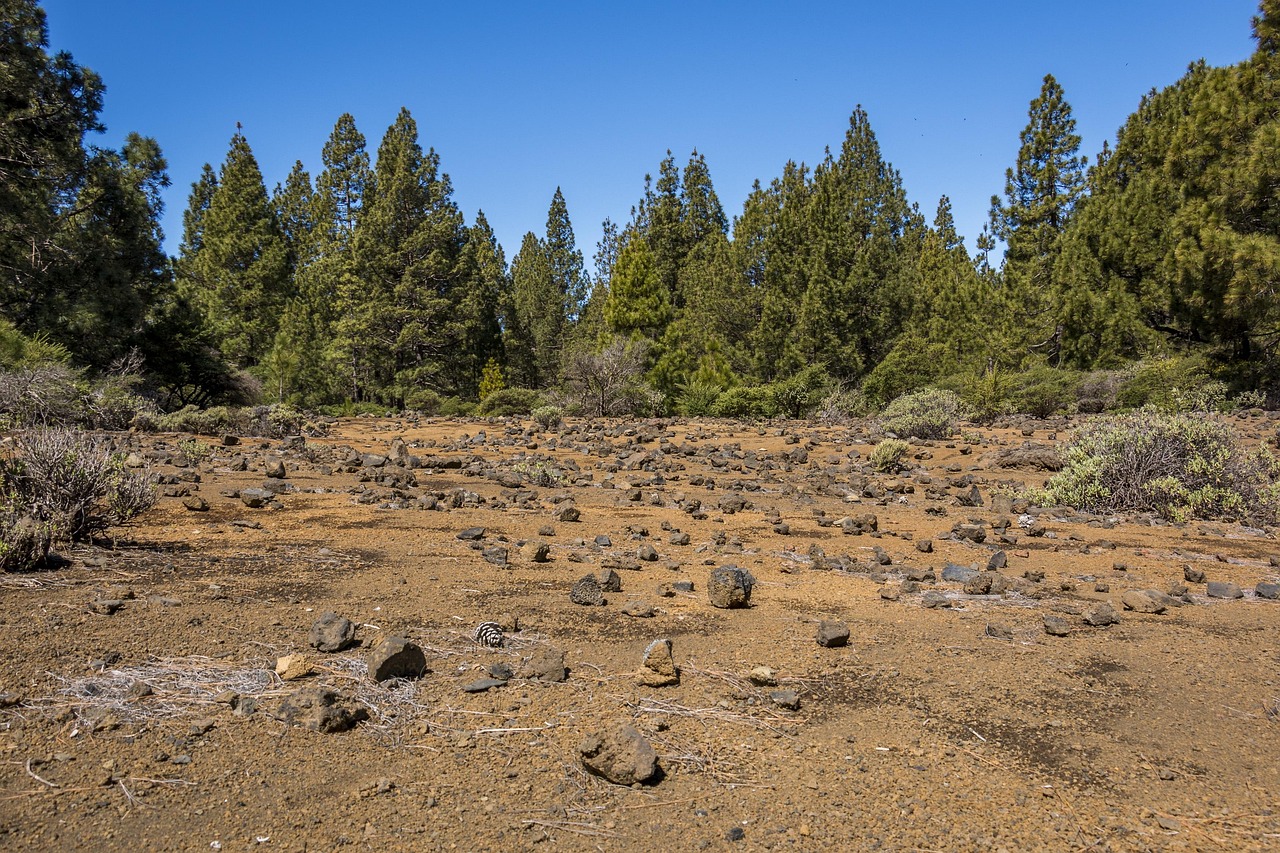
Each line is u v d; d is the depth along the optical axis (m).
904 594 5.70
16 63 20.80
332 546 6.52
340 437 18.86
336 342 42.00
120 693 3.46
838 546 7.45
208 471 10.93
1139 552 7.48
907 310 37.75
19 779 2.81
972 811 2.88
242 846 2.54
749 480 12.27
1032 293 33.81
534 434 20.61
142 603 4.59
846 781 3.06
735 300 41.44
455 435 20.44
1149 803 2.96
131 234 23.80
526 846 2.60
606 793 2.94
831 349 35.28
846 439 19.27
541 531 7.52
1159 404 21.33
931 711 3.70
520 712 3.54
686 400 30.89
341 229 52.62
